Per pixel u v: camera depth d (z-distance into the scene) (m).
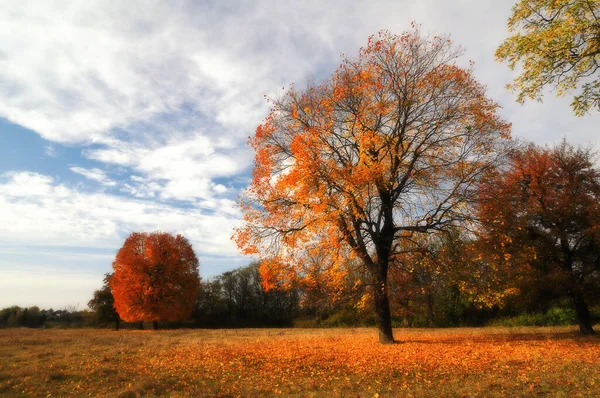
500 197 15.86
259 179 15.92
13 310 63.50
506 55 8.98
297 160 13.92
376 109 15.34
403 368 10.72
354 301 16.50
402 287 18.31
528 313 31.98
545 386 8.33
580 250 18.98
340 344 17.39
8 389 9.34
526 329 24.27
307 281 15.41
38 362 13.05
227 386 9.45
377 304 17.03
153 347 18.00
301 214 15.04
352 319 42.91
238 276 70.56
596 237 17.52
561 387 8.20
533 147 20.77
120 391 9.01
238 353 14.65
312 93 16.62
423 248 15.82
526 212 18.97
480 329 26.88
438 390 8.32
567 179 18.98
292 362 12.40
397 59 15.69
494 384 8.73
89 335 29.34
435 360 11.83
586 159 19.38
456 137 15.34
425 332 25.12
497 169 15.80
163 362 12.93
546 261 18.91
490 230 15.06
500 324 33.44
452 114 15.18
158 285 40.12
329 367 11.40
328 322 44.88
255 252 15.91
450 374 9.92
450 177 15.36
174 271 40.78
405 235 16.28
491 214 15.18
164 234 42.25
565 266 18.94
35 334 29.55
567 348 13.92
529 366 10.51
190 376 10.60
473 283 15.86
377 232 15.76
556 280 17.84
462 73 15.52
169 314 39.78
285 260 15.54
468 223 14.96
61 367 12.07
